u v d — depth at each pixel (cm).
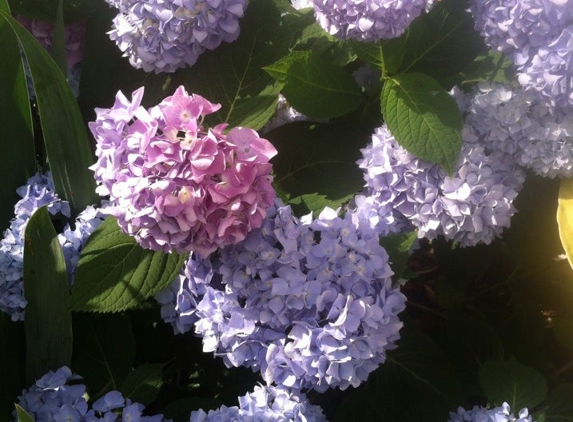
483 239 76
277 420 64
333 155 83
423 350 80
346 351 63
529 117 76
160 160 57
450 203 73
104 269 67
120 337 77
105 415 65
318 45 86
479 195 74
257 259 63
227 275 64
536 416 74
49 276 67
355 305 63
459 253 90
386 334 66
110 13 88
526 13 70
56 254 66
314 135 84
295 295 63
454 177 74
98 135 62
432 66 82
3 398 71
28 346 70
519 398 74
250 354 67
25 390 69
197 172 57
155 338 84
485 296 98
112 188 60
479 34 81
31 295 68
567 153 74
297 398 66
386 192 76
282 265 64
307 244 64
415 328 84
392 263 70
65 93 73
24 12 89
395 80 75
